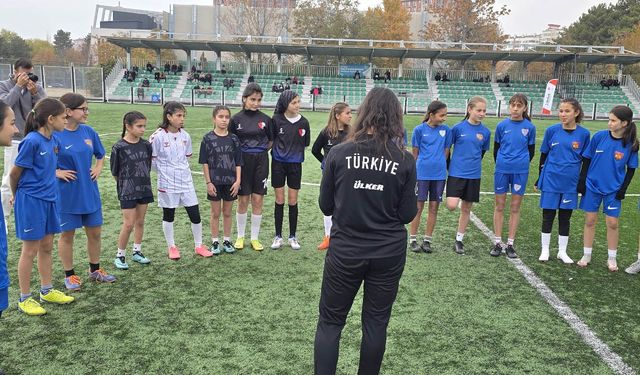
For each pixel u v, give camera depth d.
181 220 6.66
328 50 34.47
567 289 4.57
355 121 2.59
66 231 4.16
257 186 5.38
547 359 3.33
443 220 7.04
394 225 2.58
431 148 5.35
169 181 4.97
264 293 4.30
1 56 67.69
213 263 5.05
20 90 5.77
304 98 33.28
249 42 33.03
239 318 3.82
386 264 2.54
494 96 33.72
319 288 4.44
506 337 3.62
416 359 3.28
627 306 4.21
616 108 4.77
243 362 3.19
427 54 34.06
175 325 3.69
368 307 2.66
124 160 4.68
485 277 4.82
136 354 3.27
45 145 3.70
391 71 37.72
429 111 5.27
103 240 5.71
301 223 6.65
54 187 3.83
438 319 3.88
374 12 52.88
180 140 5.03
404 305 4.12
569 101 4.94
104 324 3.69
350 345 3.46
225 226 5.34
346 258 2.54
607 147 4.88
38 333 3.54
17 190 3.69
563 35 66.81
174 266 4.94
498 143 5.37
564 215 5.30
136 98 32.16
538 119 27.09
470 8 48.50
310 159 12.09
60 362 3.16
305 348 3.38
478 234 6.36
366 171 2.48
